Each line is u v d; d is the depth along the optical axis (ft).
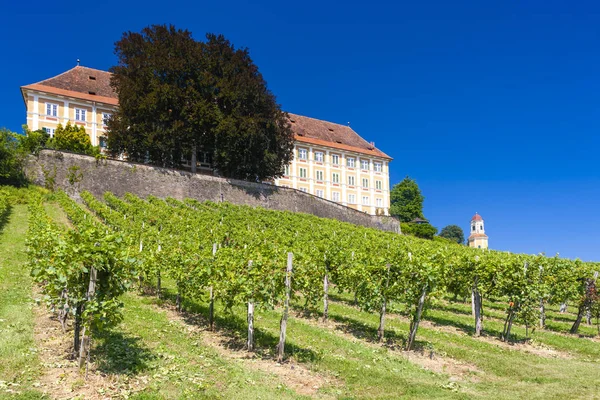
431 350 37.91
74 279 26.05
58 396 22.29
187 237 67.62
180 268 42.37
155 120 140.36
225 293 35.09
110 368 26.30
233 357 31.37
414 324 37.78
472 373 32.78
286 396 25.00
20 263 54.19
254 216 126.21
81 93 172.45
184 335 35.17
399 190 286.05
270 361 31.37
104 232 28.71
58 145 143.43
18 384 22.91
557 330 53.62
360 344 37.63
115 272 26.76
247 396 24.39
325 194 230.07
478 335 45.47
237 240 74.33
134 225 83.51
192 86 143.95
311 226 119.55
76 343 27.32
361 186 244.01
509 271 44.86
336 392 26.37
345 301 58.18
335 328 42.80
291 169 220.43
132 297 47.44
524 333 48.93
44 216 74.08
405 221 277.23
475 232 396.98
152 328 35.70
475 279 47.14
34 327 32.37
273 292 33.09
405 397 26.17
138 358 28.17
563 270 57.47
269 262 33.73
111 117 147.13
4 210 94.79
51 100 164.55
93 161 132.36
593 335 51.57
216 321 40.55
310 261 44.39
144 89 142.51
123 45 149.38
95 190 130.31
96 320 25.25
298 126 238.27
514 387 29.60
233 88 149.48
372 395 26.37
